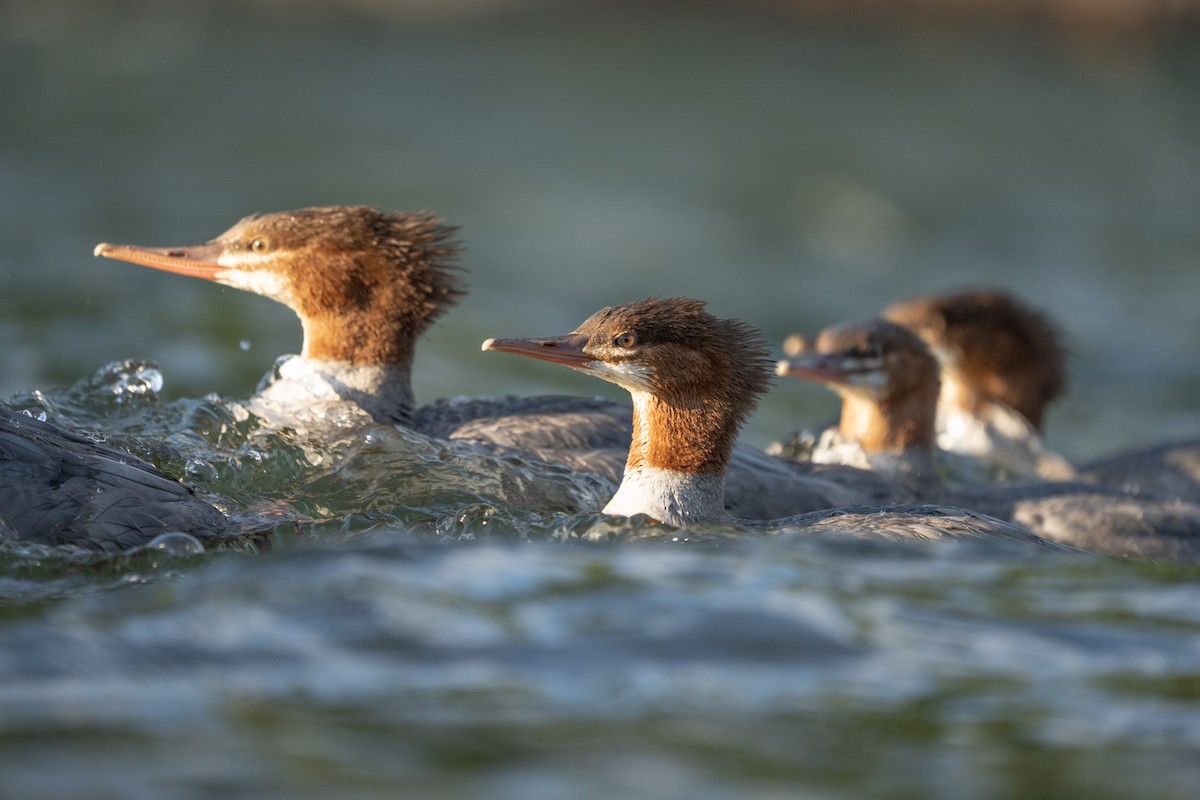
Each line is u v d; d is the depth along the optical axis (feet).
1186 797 20.92
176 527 31.65
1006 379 59.98
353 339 43.80
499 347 36.91
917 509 37.11
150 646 25.14
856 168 112.37
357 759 21.18
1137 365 79.20
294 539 33.04
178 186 97.50
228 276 44.04
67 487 31.17
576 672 24.68
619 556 31.35
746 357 37.60
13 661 24.26
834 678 24.89
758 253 94.89
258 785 20.22
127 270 73.72
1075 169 114.83
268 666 24.50
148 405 42.24
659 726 22.76
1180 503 45.27
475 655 25.23
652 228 98.02
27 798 19.53
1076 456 63.46
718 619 27.17
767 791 20.76
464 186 103.60
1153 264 97.40
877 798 20.66
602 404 44.09
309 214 44.01
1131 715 23.79
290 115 117.08
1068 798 20.81
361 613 26.89
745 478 40.40
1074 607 29.17
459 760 21.31
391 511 35.78
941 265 95.14
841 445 49.98
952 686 24.77
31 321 61.82
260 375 56.65
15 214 85.92
